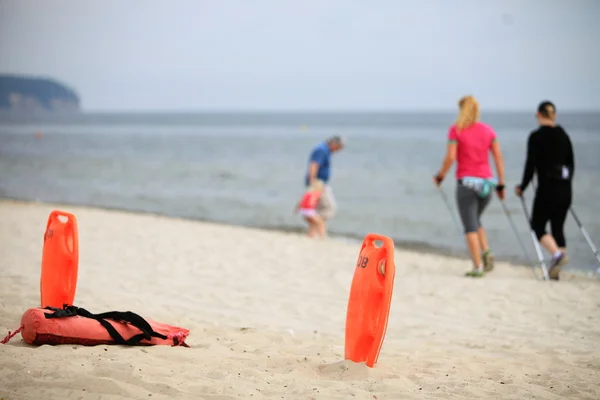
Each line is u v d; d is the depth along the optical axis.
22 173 66.00
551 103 20.44
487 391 9.47
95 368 9.04
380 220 40.34
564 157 20.25
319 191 28.33
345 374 9.84
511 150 105.44
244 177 67.25
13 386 8.30
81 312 10.68
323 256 23.72
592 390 9.84
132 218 32.47
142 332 10.76
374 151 114.12
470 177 20.11
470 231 20.44
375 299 10.11
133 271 19.38
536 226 20.64
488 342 13.28
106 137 173.00
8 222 27.66
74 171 69.56
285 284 18.97
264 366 10.41
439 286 19.08
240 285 18.52
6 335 11.12
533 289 18.59
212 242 25.84
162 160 88.81
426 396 9.08
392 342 13.12
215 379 9.30
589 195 51.53
